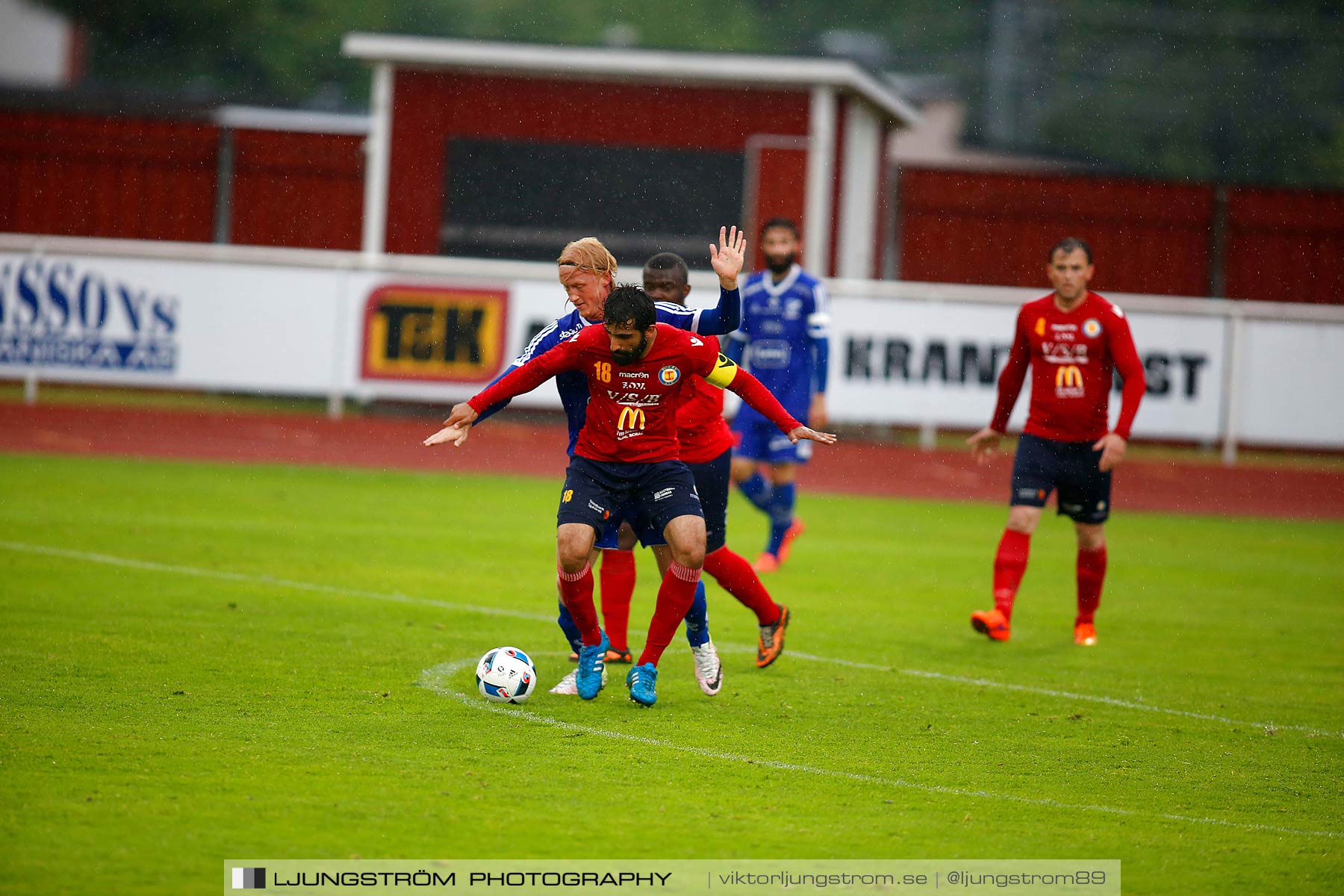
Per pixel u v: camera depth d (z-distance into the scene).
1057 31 171.00
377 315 65.31
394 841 15.28
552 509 46.44
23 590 28.83
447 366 65.69
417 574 33.25
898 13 187.12
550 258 84.38
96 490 44.44
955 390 65.81
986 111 180.50
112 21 158.12
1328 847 16.47
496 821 16.03
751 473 37.00
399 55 78.25
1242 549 45.00
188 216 82.00
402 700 21.48
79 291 63.72
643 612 30.45
